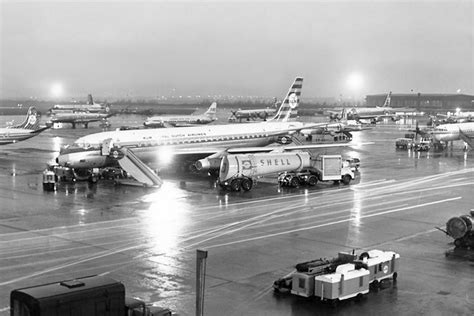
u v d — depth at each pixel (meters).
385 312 23.19
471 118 174.88
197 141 66.75
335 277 23.95
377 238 35.69
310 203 47.59
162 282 26.75
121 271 28.39
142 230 37.31
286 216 42.19
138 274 27.92
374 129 169.50
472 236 33.09
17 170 70.44
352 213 43.56
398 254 29.94
